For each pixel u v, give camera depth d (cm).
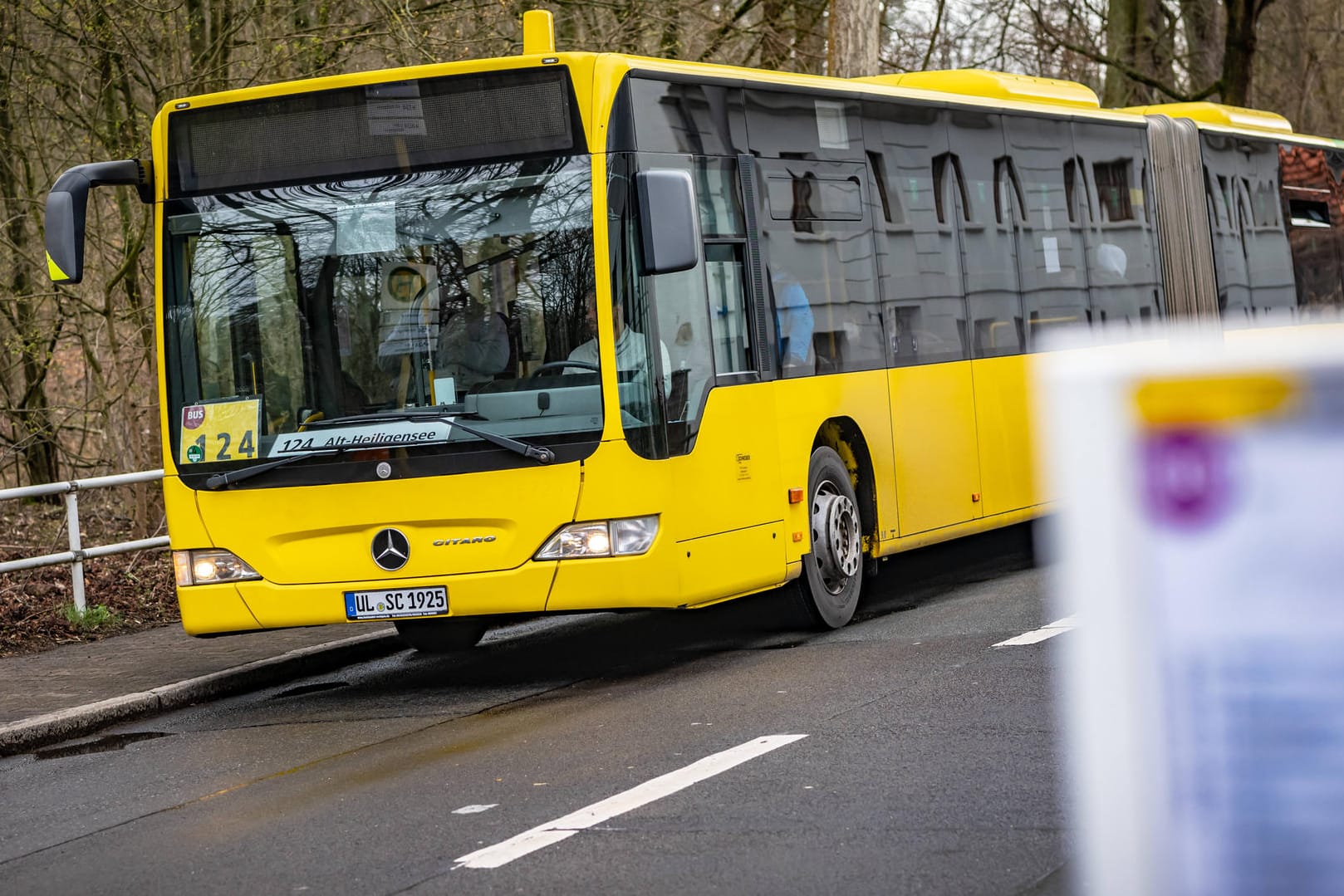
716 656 1255
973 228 1602
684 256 1092
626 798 767
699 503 1165
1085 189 1817
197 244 1200
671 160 1183
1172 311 1980
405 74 1160
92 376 2300
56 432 2338
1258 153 2216
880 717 919
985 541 1970
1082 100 1869
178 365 1201
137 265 2264
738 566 1204
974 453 1565
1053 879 577
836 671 1111
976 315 1591
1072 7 4138
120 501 2422
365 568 1155
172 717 1202
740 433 1221
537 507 1125
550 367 1128
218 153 1198
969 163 1609
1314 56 4931
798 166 1343
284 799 852
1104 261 1839
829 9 2491
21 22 2122
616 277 1123
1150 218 1953
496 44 2334
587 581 1120
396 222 1162
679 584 1134
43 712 1156
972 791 724
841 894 579
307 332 1174
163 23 2108
